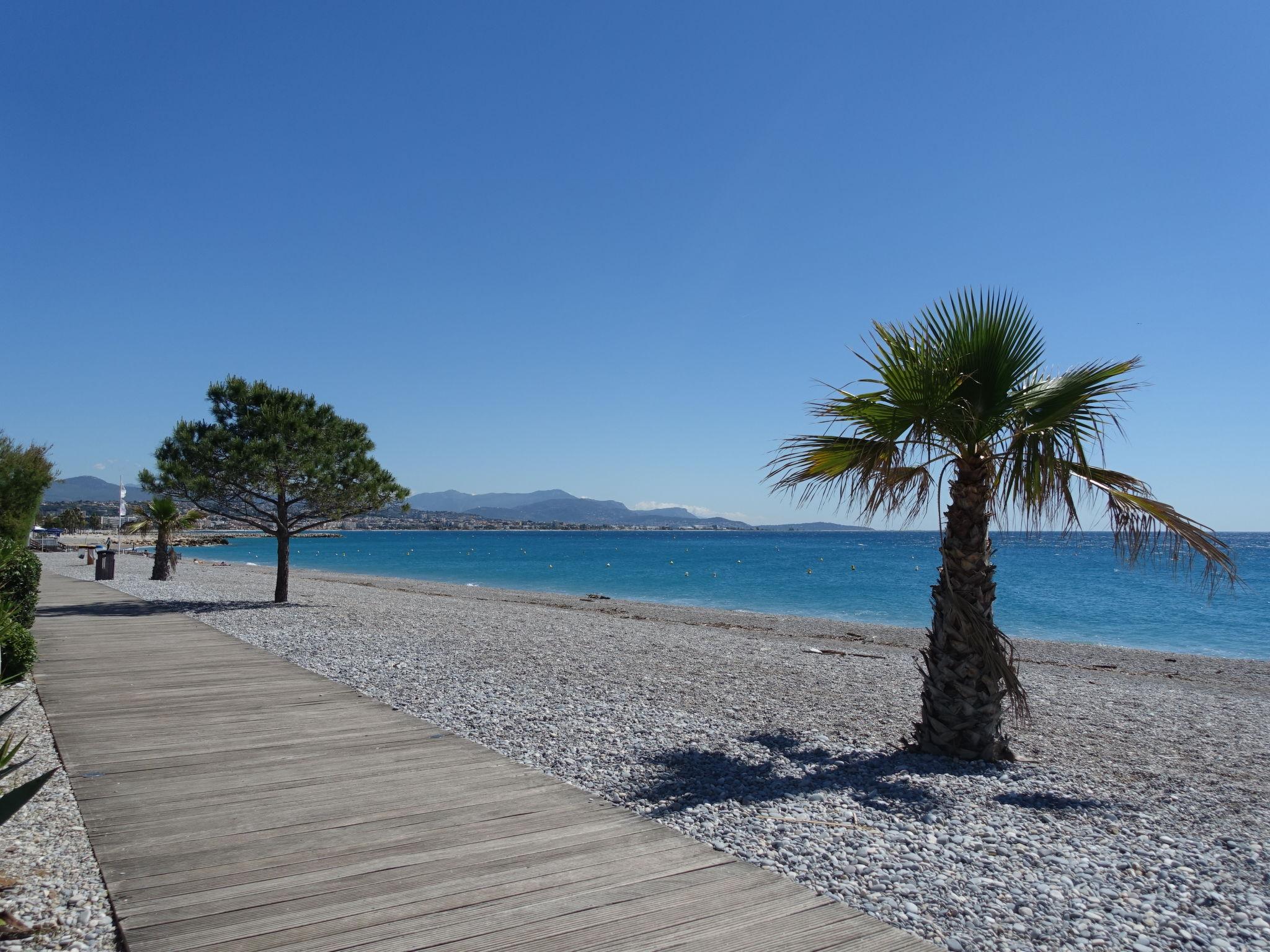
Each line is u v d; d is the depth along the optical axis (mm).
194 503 17438
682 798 5223
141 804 4723
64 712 7176
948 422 6031
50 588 22375
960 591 6531
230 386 17547
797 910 3543
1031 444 6070
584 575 50250
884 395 6184
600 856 4090
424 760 5730
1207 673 15883
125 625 13789
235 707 7457
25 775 5289
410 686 8891
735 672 11477
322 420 18438
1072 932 3488
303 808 4703
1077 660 17531
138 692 8086
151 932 3201
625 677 10461
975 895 3852
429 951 3086
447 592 31969
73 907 3451
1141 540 5875
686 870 3959
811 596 34969
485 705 8047
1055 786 5922
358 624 15734
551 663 11438
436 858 3996
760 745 6902
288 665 9820
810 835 4613
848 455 6473
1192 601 34719
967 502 6426
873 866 4156
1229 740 8219
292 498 18688
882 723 8070
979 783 5859
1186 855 4543
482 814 4660
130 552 54219
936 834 4723
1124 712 9719
